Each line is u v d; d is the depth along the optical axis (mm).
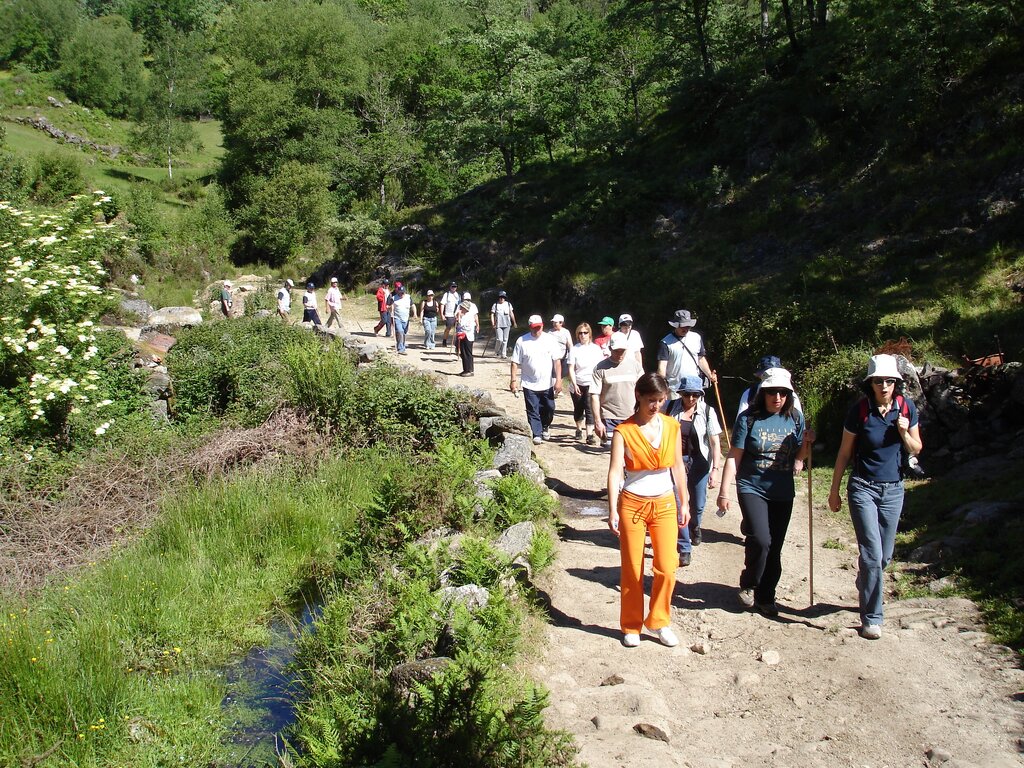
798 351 13273
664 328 18000
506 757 4004
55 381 11281
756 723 4715
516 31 36281
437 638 5422
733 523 8547
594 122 34219
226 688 6238
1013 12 19375
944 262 15414
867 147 20969
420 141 51531
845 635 5672
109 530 9648
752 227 21609
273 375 13297
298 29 58375
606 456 11281
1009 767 4051
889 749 4352
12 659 6195
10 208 13688
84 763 5391
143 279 36156
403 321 21453
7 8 82000
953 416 9523
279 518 9320
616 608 6352
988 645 5324
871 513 5527
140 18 97938
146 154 65188
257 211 46500
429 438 11891
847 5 25438
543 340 11555
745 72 28375
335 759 4352
